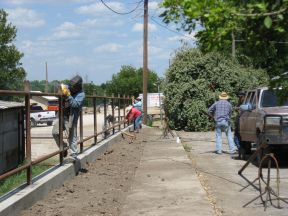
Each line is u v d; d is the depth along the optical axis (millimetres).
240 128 14633
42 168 11773
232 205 8289
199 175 11266
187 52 30062
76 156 11094
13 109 11914
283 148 12555
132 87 92562
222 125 16062
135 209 7828
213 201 8484
